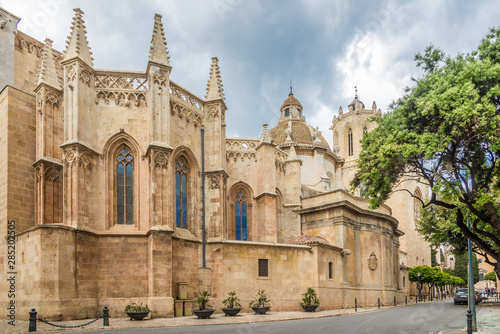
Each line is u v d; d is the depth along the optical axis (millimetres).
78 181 27938
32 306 25188
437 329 22578
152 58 31234
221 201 34875
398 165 20797
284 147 58000
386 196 22141
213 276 33188
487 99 17125
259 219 40562
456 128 17578
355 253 45812
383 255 49844
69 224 27453
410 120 20281
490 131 17281
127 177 30984
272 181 40938
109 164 30453
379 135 22078
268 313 32656
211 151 35969
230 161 41969
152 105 30516
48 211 28672
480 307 45156
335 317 30109
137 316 25812
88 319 26297
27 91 38094
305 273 37188
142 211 30219
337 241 42844
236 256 34125
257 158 42031
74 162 28109
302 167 58125
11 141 29750
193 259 32719
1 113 30875
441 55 20891
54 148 29859
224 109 37562
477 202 18516
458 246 50156
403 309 40562
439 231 49781
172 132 32594
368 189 22688
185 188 34094
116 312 27828
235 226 41031
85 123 29531
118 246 28938
